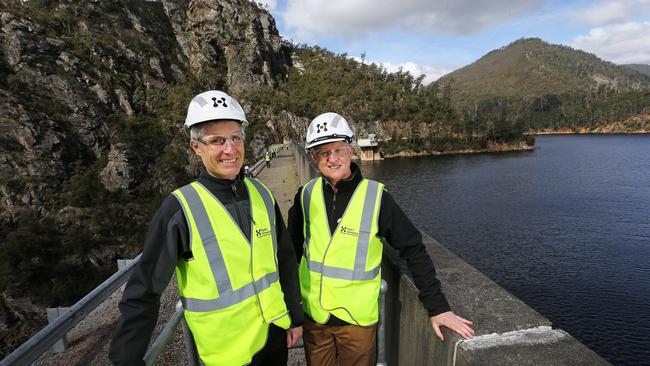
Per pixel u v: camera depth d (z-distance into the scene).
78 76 64.19
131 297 1.35
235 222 1.62
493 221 42.94
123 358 1.30
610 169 68.75
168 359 3.47
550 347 1.44
